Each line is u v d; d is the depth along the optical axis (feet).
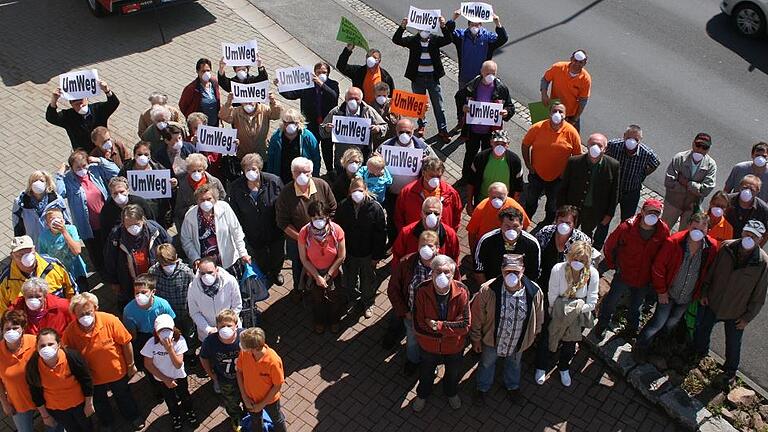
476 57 37.32
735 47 46.70
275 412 22.95
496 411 25.43
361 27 48.49
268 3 51.03
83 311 21.68
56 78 42.60
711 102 41.78
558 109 29.66
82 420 23.04
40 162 36.27
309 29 48.06
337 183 28.09
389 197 29.66
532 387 26.20
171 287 24.27
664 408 25.39
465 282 30.09
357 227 26.40
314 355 27.32
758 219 26.78
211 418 25.04
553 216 31.96
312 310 28.68
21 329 21.56
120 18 48.75
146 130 30.30
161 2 45.88
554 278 23.93
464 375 26.68
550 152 30.32
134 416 24.54
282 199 26.86
